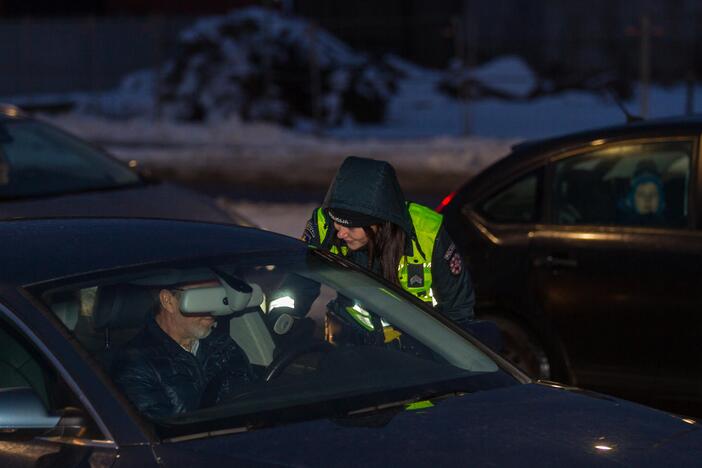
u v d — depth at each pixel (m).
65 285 8.17
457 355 8.97
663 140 14.20
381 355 8.86
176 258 8.79
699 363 13.66
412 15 65.88
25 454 7.38
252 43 52.97
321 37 55.62
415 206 10.44
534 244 14.62
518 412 8.00
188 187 37.78
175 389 8.06
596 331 14.26
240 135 48.75
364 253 10.45
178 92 53.12
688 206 13.86
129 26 60.31
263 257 9.21
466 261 15.08
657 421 8.07
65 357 7.65
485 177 15.21
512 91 61.38
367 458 7.17
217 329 8.71
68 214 17.00
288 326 9.05
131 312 8.24
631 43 63.06
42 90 60.81
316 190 36.22
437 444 7.38
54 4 73.06
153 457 7.20
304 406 7.93
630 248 14.02
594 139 14.63
